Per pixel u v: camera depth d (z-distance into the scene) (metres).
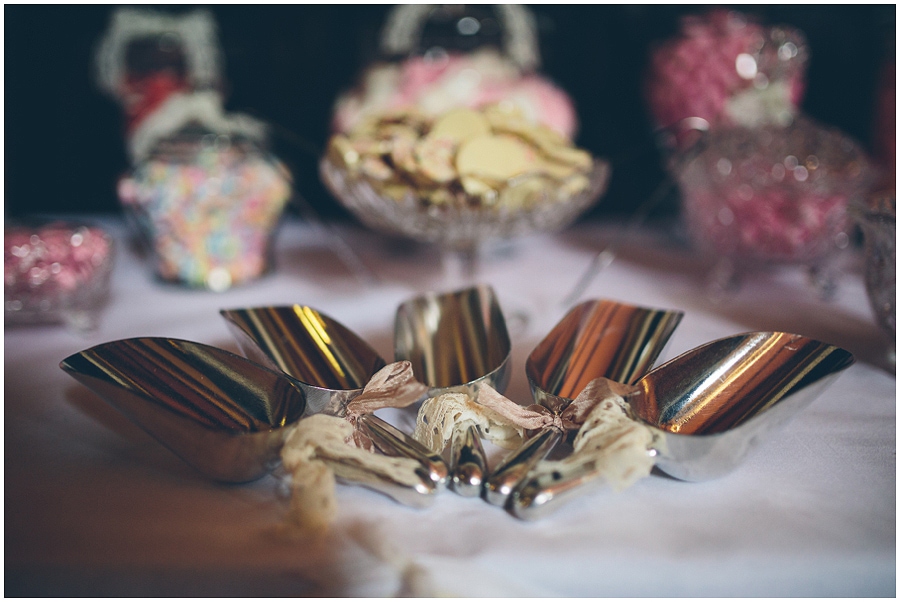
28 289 0.55
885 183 0.68
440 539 0.34
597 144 0.99
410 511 0.36
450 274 0.67
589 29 0.95
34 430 0.43
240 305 0.62
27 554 0.33
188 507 0.37
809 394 0.35
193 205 0.63
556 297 0.64
